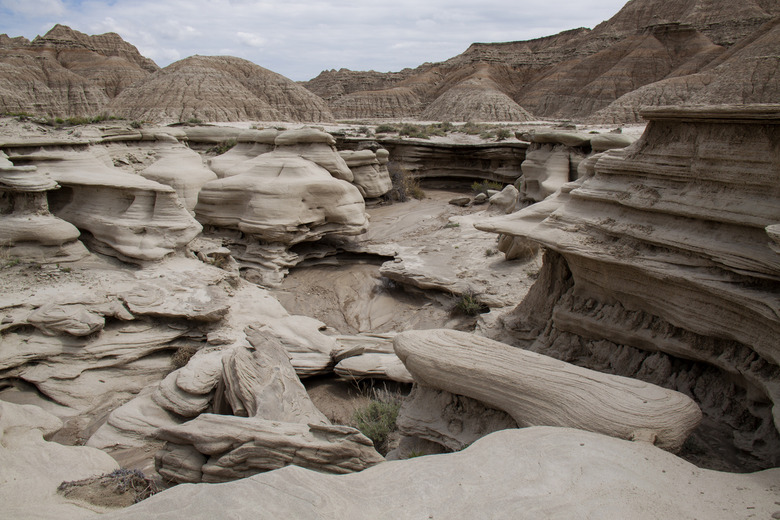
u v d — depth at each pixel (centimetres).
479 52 11788
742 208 766
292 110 8006
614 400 661
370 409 1111
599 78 8431
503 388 746
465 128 5200
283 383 1069
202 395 1145
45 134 2081
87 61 10638
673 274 830
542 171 2722
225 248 2002
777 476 554
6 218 1540
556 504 488
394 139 4100
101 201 1736
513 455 585
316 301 1892
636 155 937
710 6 9619
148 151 2577
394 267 1905
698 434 789
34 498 764
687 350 867
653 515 470
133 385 1289
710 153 808
